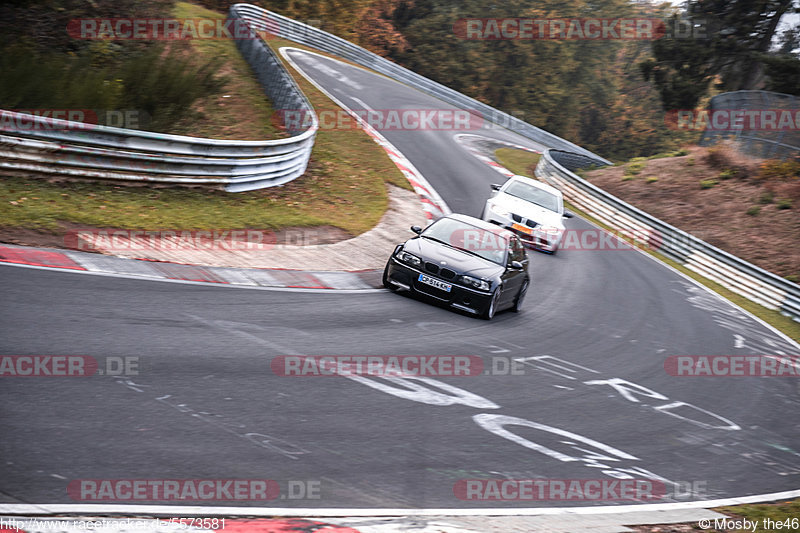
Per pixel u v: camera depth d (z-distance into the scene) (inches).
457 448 901.8
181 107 2517.2
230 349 1050.7
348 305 1456.7
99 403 792.9
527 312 1800.0
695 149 4741.6
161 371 915.4
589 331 1729.8
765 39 6033.5
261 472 727.7
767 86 5482.3
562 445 998.4
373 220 2442.2
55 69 2301.9
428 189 3139.8
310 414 895.7
